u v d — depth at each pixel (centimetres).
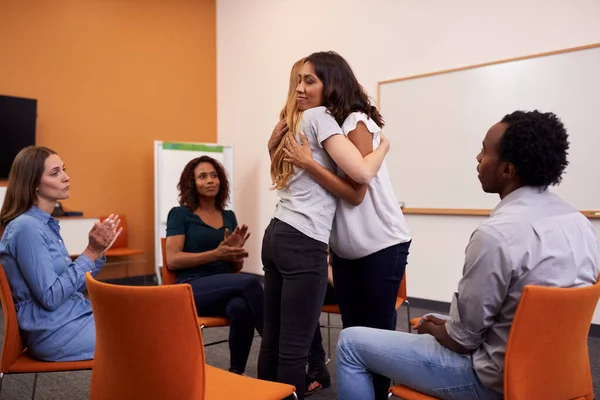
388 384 172
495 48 388
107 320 112
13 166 177
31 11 479
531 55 368
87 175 518
